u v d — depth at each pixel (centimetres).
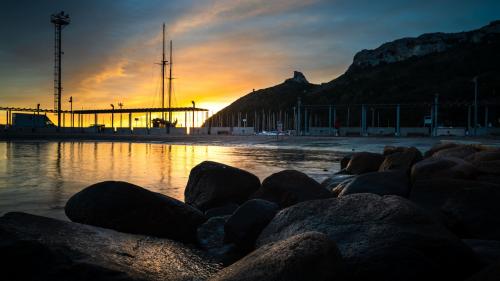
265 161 2212
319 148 3691
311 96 19825
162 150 3453
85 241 352
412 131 6562
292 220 425
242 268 273
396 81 16500
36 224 348
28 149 3503
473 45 17388
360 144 3950
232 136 5903
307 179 743
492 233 495
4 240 298
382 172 780
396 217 366
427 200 621
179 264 388
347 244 350
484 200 531
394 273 320
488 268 231
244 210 526
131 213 498
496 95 11675
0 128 7631
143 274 328
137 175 1497
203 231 590
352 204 407
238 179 834
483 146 1112
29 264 294
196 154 2870
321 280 260
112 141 5684
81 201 503
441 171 730
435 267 328
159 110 8200
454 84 13725
